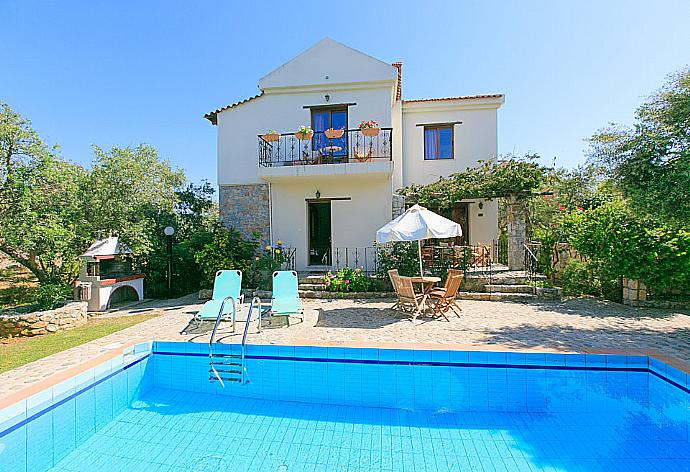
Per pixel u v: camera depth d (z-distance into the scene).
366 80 12.13
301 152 12.62
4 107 7.21
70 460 3.52
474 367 5.06
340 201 12.57
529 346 5.32
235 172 12.89
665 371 4.50
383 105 12.22
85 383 4.45
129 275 10.62
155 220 12.55
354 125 12.34
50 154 7.64
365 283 10.34
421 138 13.80
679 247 7.95
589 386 4.84
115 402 4.75
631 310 8.10
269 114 12.75
